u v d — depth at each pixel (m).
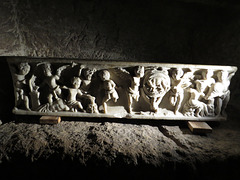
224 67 1.37
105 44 1.91
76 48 1.88
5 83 1.51
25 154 1.10
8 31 1.57
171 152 1.14
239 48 1.93
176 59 1.98
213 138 1.35
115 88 1.38
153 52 1.96
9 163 1.10
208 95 1.40
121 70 1.31
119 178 1.07
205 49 1.98
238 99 1.93
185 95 1.43
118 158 1.07
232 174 1.10
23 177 1.11
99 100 1.41
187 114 1.44
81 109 1.40
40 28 1.76
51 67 1.31
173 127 1.46
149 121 1.53
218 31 1.96
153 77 1.32
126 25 1.88
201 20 1.93
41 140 1.19
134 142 1.22
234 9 1.88
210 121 1.56
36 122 1.43
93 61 1.29
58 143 1.16
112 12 1.83
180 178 1.07
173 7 1.86
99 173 1.07
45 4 1.70
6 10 1.53
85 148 1.13
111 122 1.48
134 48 1.94
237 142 1.30
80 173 1.08
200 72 1.38
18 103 1.38
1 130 1.31
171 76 1.36
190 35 1.96
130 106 1.39
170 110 1.45
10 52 1.60
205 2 1.83
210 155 1.13
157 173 1.06
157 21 1.90
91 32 1.86
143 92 1.38
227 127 1.54
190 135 1.37
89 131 1.33
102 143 1.17
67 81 1.36
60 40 1.83
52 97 1.38
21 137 1.22
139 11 1.85
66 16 1.77
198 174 1.07
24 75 1.32
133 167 1.06
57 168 1.09
